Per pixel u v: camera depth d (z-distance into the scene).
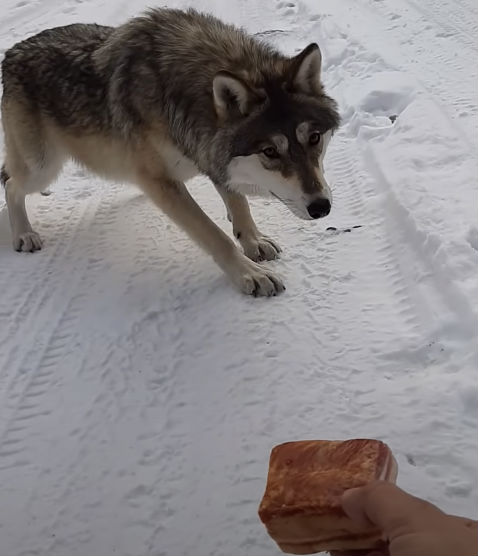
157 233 1.81
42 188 1.83
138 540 0.96
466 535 0.46
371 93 2.31
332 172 1.96
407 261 1.46
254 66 1.44
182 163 1.54
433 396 1.10
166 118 1.47
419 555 0.45
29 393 1.27
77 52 1.67
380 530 0.51
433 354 1.20
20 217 1.79
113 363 1.33
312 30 3.24
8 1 4.31
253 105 1.34
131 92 1.51
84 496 1.04
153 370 1.30
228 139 1.37
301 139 1.34
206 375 1.26
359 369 1.20
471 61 2.48
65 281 1.63
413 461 1.00
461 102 2.15
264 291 1.45
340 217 1.72
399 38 2.85
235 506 0.99
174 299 1.51
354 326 1.32
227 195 1.58
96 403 1.23
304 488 0.55
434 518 0.48
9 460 1.12
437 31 2.85
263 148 1.33
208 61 1.45
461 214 1.52
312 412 1.13
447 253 1.38
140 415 1.19
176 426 1.16
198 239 1.53
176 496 1.02
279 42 3.11
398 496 0.50
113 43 1.61
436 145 1.88
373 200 1.73
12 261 1.74
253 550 0.92
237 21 3.51
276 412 1.14
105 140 1.63
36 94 1.70
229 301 1.46
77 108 1.65
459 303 1.26
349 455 0.57
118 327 1.44
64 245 1.79
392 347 1.23
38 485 1.07
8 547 0.97
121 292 1.56
